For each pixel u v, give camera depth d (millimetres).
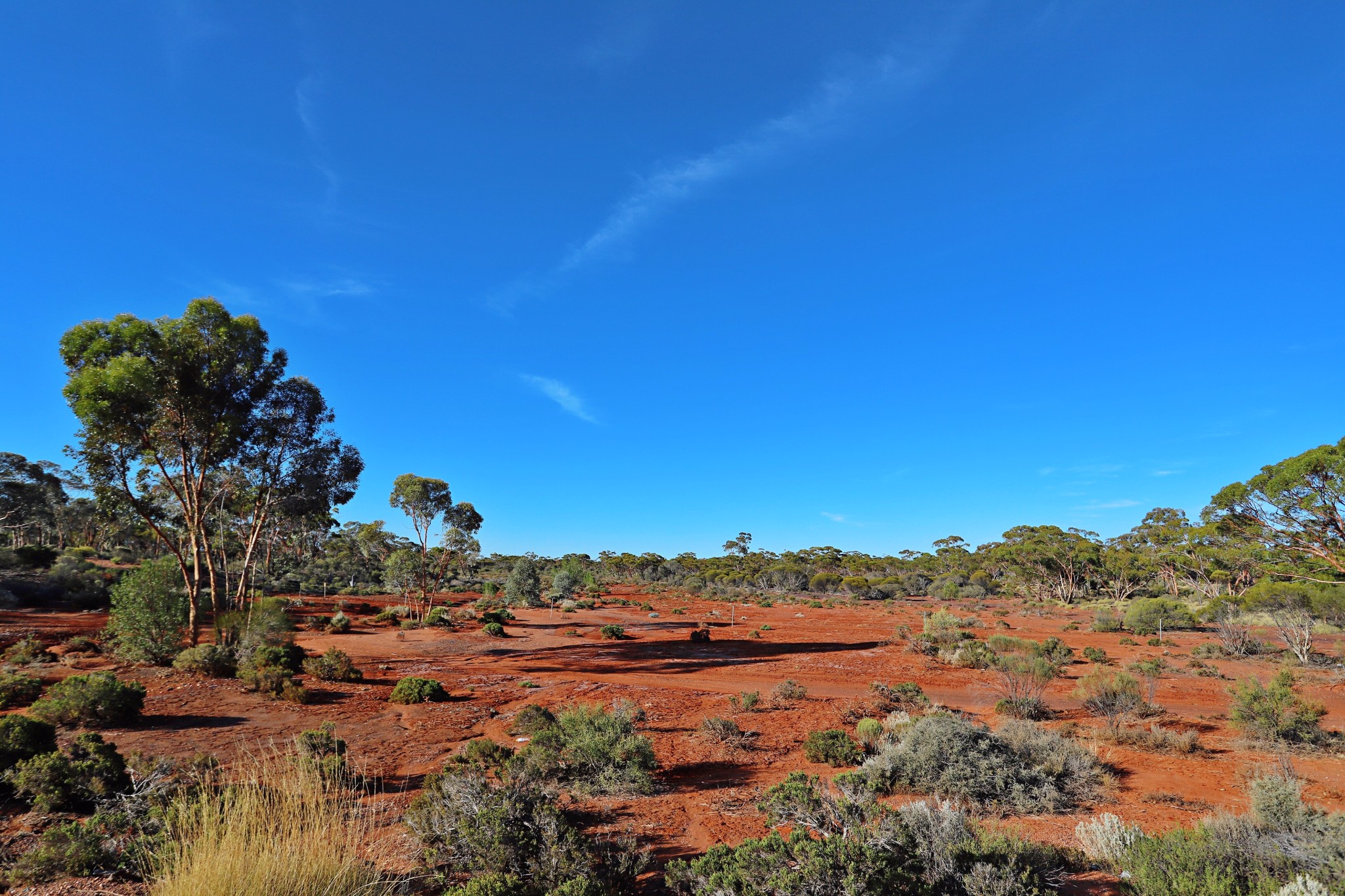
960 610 58125
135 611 22641
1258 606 32688
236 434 26938
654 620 50000
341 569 84812
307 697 17859
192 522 25641
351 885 5168
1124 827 7770
